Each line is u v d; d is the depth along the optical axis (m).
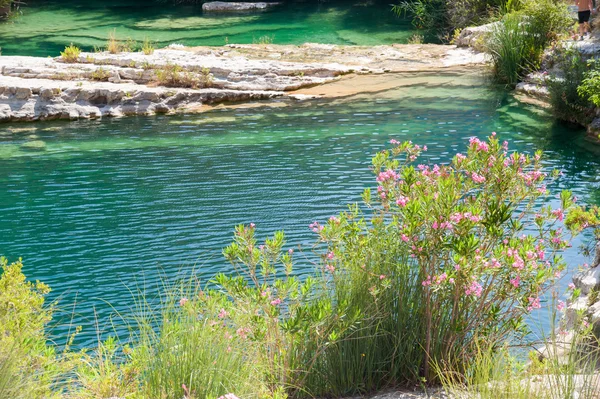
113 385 4.79
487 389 3.94
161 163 13.76
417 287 5.34
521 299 5.21
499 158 5.58
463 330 5.25
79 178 13.01
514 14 20.41
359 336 5.19
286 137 15.27
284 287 5.16
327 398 5.09
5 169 13.55
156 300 8.42
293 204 11.46
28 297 4.80
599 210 8.80
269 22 30.06
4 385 3.84
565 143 14.61
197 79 19.09
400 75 20.50
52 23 29.95
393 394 5.04
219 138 15.36
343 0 35.44
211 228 10.63
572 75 16.30
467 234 5.22
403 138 14.93
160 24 29.86
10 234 10.62
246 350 5.01
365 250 5.46
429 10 28.39
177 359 4.57
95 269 9.41
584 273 7.08
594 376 4.07
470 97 18.19
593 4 20.83
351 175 12.78
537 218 5.71
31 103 17.30
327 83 19.89
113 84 18.72
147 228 10.73
